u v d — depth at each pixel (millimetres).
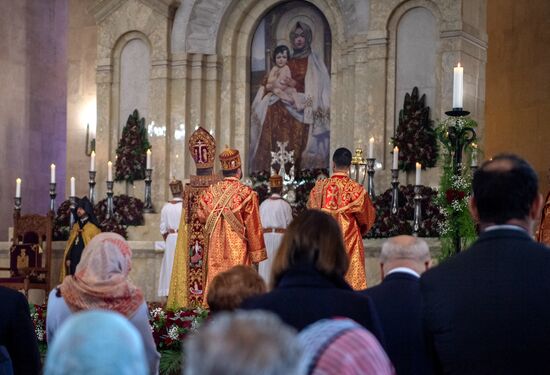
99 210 15242
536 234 10586
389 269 4508
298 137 16172
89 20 19594
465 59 14438
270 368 1991
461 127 8984
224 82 16594
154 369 5074
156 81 16359
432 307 3518
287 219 13016
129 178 16188
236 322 2051
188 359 2064
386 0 14852
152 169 16047
